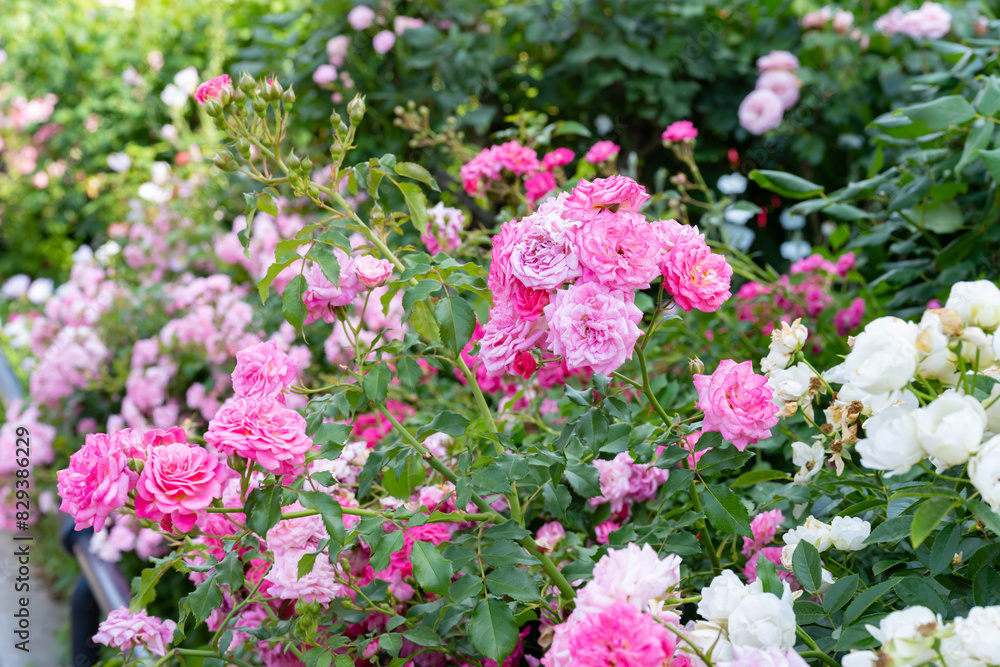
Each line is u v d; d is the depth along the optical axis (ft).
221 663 4.70
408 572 4.88
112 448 3.55
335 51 11.92
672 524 4.73
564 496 4.40
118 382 11.25
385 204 10.83
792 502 4.97
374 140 12.05
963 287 3.25
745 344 7.54
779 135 12.62
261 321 10.70
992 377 3.43
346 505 5.16
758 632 3.29
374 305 7.48
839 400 4.19
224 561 4.06
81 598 7.90
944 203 7.45
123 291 12.37
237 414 3.58
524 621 4.68
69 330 11.83
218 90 4.33
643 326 7.42
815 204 7.74
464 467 4.28
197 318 10.43
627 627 3.08
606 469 5.23
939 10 10.50
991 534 3.70
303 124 12.84
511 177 7.62
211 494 3.54
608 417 4.35
